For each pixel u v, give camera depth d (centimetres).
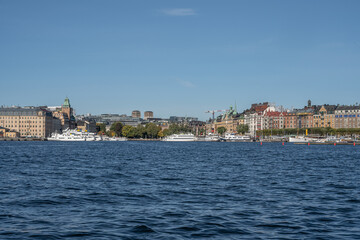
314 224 3406
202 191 5141
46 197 4644
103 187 5481
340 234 3106
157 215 3712
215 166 9200
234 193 4988
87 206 4138
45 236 3038
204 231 3177
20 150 17912
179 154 14988
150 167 8844
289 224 3403
